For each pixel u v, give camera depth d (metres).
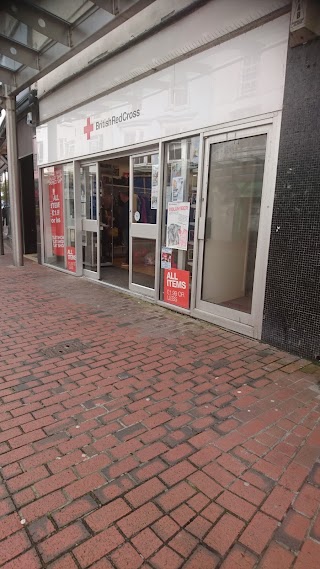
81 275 7.90
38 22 4.89
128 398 2.88
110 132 6.16
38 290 6.54
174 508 1.84
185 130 4.72
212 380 3.19
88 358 3.62
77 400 2.83
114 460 2.17
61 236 8.45
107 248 9.10
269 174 3.78
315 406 2.80
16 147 8.51
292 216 3.59
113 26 4.47
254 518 1.79
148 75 5.19
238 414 2.67
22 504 1.85
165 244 5.39
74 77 6.80
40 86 8.09
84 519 1.77
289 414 2.68
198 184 4.64
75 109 7.07
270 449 2.30
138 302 5.79
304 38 3.29
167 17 4.57
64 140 7.60
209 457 2.21
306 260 3.53
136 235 6.00
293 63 3.44
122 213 9.55
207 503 1.88
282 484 2.01
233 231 4.36
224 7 3.95
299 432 2.48
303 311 3.62
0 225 11.22
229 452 2.26
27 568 1.53
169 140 5.00
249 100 3.90
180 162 4.95
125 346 3.94
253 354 3.75
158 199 5.35
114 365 3.47
